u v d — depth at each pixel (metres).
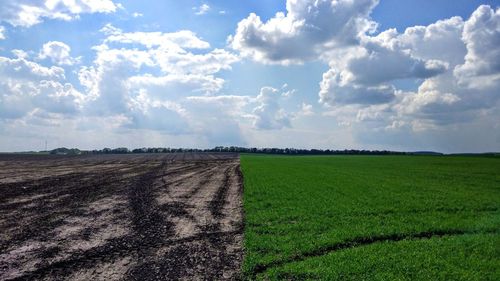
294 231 17.34
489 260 13.12
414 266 12.36
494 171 55.53
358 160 96.19
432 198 27.34
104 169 55.09
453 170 57.53
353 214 21.36
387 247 14.70
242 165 68.75
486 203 25.30
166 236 16.56
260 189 31.94
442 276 11.50
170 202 25.28
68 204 23.45
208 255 14.02
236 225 18.86
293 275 11.77
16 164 64.38
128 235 16.53
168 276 11.90
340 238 16.05
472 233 17.31
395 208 23.19
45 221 18.67
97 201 24.89
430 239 16.11
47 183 34.16
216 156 126.25
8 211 20.83
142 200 25.80
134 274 12.01
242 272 12.23
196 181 39.34
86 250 14.30
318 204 24.47
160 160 90.94
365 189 32.47
